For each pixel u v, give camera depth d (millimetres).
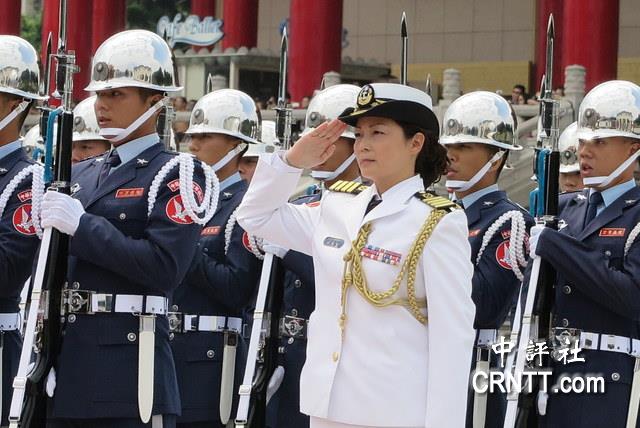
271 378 21719
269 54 69188
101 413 18828
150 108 19844
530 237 20453
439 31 82062
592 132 20938
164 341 19578
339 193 15953
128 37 19984
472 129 22906
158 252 18969
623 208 20734
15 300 21109
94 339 19078
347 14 84312
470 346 15070
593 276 19797
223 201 23844
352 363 15195
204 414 23031
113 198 19406
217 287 22922
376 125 15391
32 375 18703
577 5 52188
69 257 19453
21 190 20547
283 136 21672
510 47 80438
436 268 15016
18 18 67625
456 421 14820
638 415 20469
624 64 75750
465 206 22953
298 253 21781
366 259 15273
